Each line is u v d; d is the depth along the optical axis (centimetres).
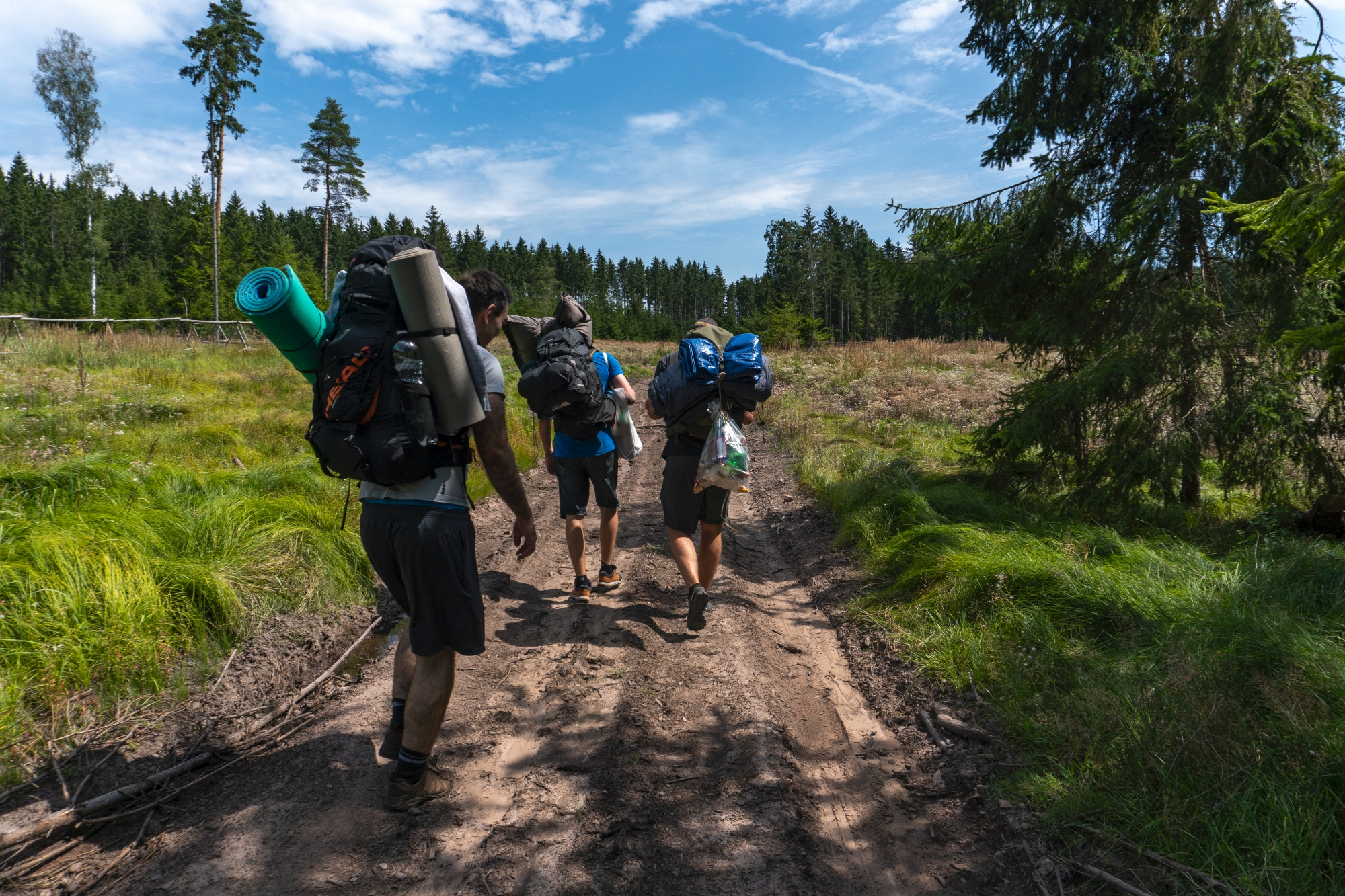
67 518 372
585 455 430
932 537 468
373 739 282
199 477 520
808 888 209
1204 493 609
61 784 238
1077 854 213
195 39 3538
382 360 206
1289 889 182
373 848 220
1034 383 625
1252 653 281
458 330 213
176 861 211
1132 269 575
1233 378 517
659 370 384
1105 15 556
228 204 9800
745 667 354
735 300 15062
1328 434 505
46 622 296
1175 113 548
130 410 792
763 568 526
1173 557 428
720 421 361
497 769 264
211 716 291
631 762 269
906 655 354
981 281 643
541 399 396
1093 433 578
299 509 468
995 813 237
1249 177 492
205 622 342
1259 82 517
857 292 8125
